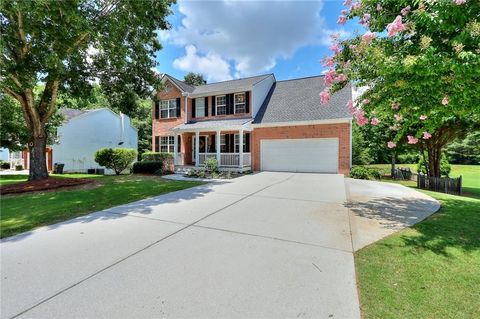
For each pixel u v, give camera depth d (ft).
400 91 14.35
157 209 20.47
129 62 39.34
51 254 12.01
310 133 47.03
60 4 23.50
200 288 9.00
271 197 24.79
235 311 7.73
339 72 16.92
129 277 9.83
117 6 31.94
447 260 10.80
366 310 7.69
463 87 11.89
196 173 45.06
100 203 22.85
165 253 12.01
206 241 13.51
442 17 10.89
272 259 11.27
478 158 87.10
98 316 7.61
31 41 28.25
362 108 17.71
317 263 10.82
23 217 18.49
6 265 10.94
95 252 12.19
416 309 7.66
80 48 32.94
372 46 13.71
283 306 7.95
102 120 80.23
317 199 23.68
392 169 51.01
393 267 10.30
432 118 16.89
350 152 44.42
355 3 16.85
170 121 62.39
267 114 53.36
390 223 16.25
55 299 8.47
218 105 58.03
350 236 13.99
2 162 86.99
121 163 53.52
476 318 7.22
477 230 14.55
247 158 51.03
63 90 39.73
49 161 69.56
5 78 28.02
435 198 24.81
